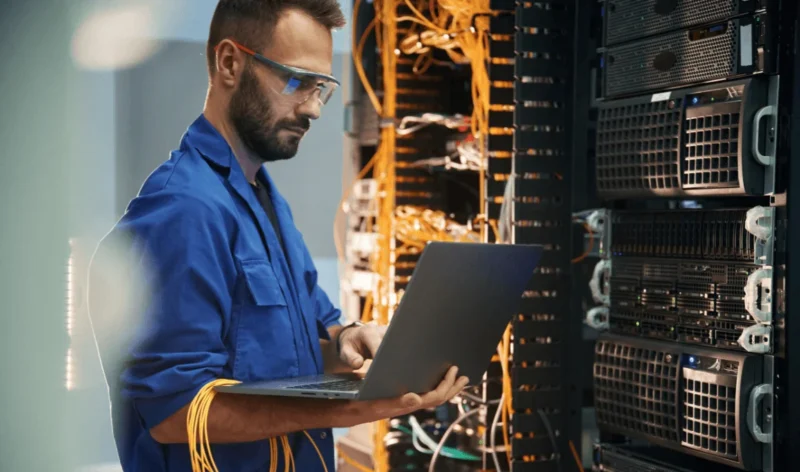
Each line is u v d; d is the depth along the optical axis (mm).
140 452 1646
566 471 2436
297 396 1500
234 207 1660
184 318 1528
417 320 1411
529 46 2412
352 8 3271
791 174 1780
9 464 4117
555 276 2451
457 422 2705
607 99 2270
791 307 1787
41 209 4180
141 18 5797
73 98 4453
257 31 1625
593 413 2408
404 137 3148
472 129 2834
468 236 2910
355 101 3426
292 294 1766
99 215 5629
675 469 2031
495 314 1670
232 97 1669
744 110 1824
